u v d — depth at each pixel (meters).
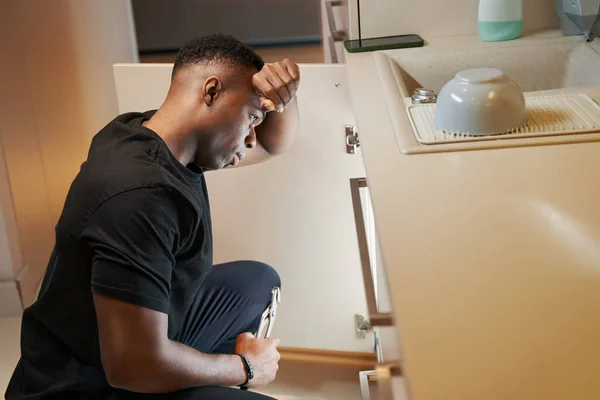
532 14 1.90
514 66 1.77
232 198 1.93
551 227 0.94
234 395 1.36
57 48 2.58
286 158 1.87
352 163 1.85
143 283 1.17
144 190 1.18
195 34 5.00
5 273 2.44
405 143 1.24
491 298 0.80
